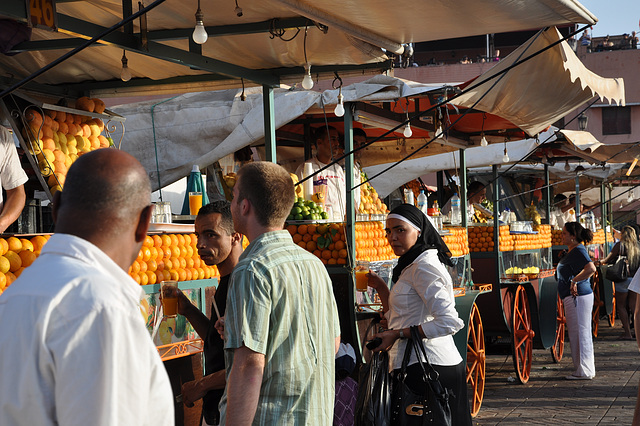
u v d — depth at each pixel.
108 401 1.48
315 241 6.22
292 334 2.76
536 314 10.12
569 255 9.81
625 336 13.67
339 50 5.22
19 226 4.30
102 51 4.98
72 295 1.52
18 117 4.39
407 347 4.66
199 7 3.99
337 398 5.19
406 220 4.85
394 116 7.34
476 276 9.49
